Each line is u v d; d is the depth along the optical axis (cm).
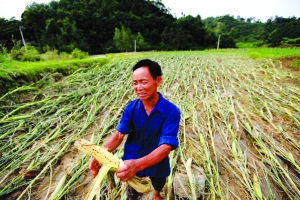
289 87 629
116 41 5312
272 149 309
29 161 279
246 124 361
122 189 222
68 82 598
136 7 8825
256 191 221
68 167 270
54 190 219
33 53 1162
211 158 287
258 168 270
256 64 1116
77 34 5041
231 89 625
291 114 411
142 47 5700
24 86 490
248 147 321
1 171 254
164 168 176
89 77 672
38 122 377
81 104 476
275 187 242
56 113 402
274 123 396
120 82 643
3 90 444
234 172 251
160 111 142
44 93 518
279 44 5466
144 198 219
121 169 116
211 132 336
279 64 1035
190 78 777
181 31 6253
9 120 368
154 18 7462
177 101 492
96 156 125
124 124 157
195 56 1650
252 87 629
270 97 546
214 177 240
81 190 230
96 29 6069
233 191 231
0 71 481
